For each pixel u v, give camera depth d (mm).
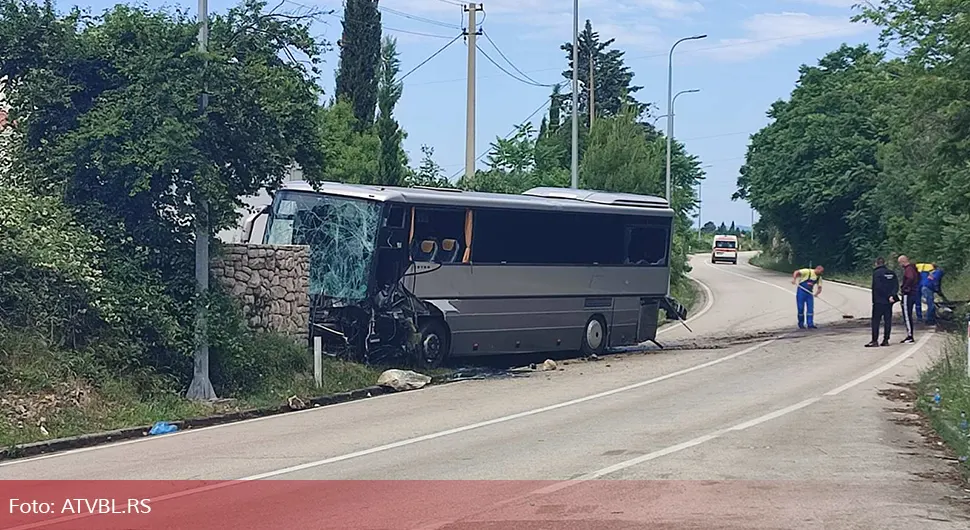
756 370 20719
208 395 16688
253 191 18062
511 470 10797
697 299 46156
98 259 16328
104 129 16000
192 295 17156
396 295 20141
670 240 26547
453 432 13703
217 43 17250
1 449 12734
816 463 11055
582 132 50281
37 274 15555
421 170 37406
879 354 23031
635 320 25516
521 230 22438
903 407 15492
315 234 20656
